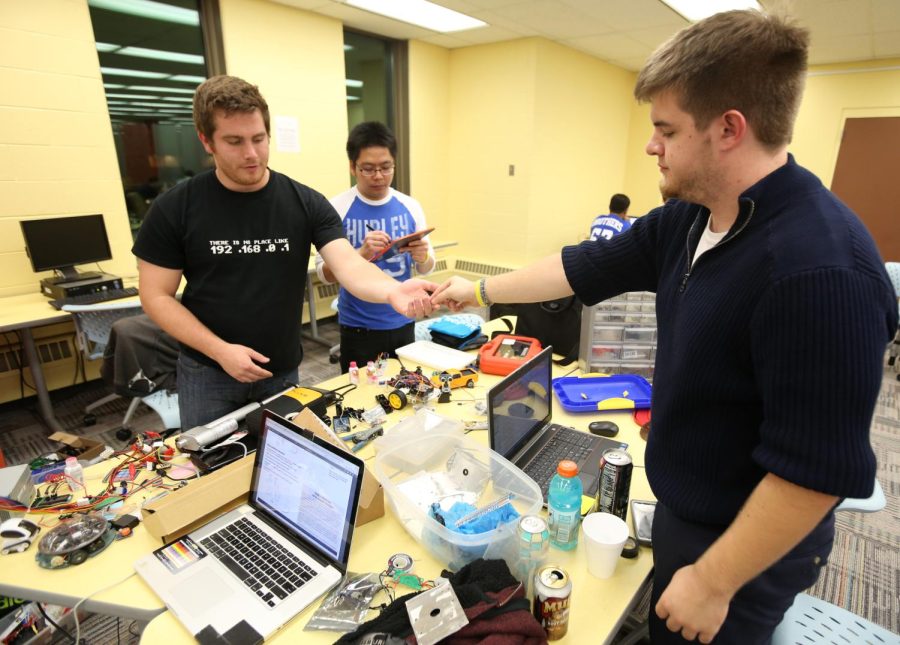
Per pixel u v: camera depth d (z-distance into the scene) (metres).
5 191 2.88
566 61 5.00
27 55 2.81
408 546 1.09
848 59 4.88
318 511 1.04
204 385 1.62
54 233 2.95
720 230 0.82
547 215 5.33
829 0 3.27
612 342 1.99
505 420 1.28
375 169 2.15
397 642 0.81
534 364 1.44
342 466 1.00
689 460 0.87
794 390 0.66
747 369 0.77
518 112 4.87
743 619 0.89
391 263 2.30
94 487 1.28
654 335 1.98
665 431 0.91
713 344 0.78
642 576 1.02
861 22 3.70
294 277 1.66
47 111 2.93
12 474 1.23
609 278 1.14
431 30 4.43
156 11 3.31
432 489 1.19
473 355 2.12
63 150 3.03
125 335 2.24
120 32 3.20
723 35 0.68
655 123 0.78
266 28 3.74
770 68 0.67
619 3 3.65
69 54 2.96
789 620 1.19
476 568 0.92
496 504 1.03
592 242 1.18
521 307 2.18
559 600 0.85
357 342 2.30
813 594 1.87
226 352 1.46
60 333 3.25
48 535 1.07
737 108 0.70
